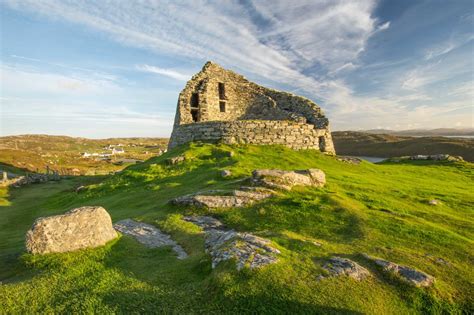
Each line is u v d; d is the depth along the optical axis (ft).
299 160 107.76
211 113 158.40
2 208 106.52
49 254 40.88
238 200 61.57
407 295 31.32
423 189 81.00
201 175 88.79
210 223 55.83
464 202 68.54
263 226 52.49
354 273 33.32
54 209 94.73
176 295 30.76
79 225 43.75
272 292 29.63
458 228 51.88
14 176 217.15
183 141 137.59
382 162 157.48
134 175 101.60
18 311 28.50
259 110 164.66
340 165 111.45
